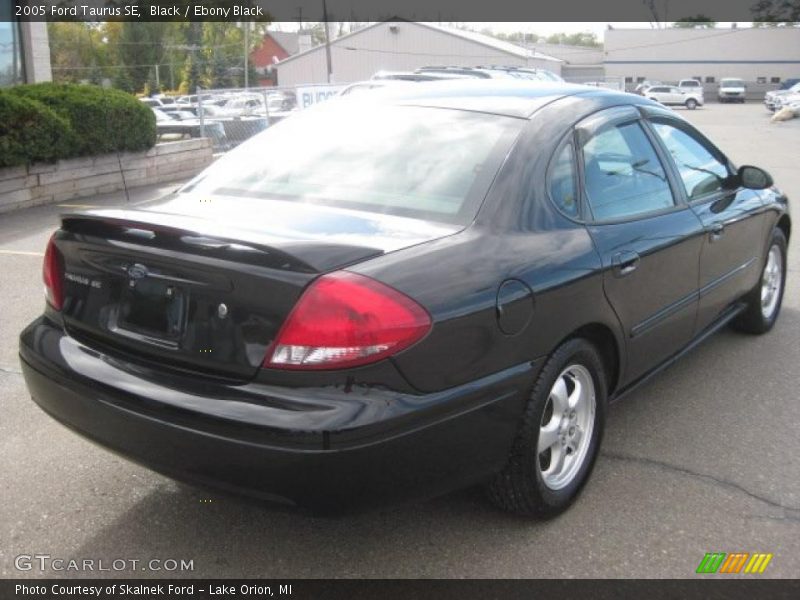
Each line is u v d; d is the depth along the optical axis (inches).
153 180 526.3
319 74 2491.4
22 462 149.8
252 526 130.0
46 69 626.8
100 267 120.1
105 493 139.5
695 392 184.4
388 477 103.0
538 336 119.6
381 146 141.6
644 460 151.9
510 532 127.8
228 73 2477.9
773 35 2785.4
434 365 105.3
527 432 120.7
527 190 128.3
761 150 832.9
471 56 2399.1
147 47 2313.0
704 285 172.1
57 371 119.7
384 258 107.9
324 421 98.4
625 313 141.3
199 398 104.9
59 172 446.9
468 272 112.0
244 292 104.6
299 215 122.6
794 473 147.6
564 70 2957.7
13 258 311.1
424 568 119.1
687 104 2197.3
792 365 201.3
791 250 332.2
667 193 163.2
